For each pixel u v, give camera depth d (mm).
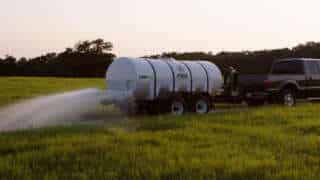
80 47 97438
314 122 18031
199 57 43594
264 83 25703
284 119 19109
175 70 23281
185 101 23531
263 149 12797
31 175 10016
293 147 13078
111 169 10539
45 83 52625
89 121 20047
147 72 22594
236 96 25422
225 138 14477
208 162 11062
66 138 14250
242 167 10594
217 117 20078
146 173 10125
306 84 26766
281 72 27109
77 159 11469
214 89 24391
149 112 23328
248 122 18422
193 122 18312
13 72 91062
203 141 13984
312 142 13797
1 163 11008
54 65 93938
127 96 22406
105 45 98625
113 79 23125
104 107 25172
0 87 44656
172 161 11062
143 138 14305
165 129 16781
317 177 9852
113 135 14953
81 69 93188
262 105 25938
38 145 13289
